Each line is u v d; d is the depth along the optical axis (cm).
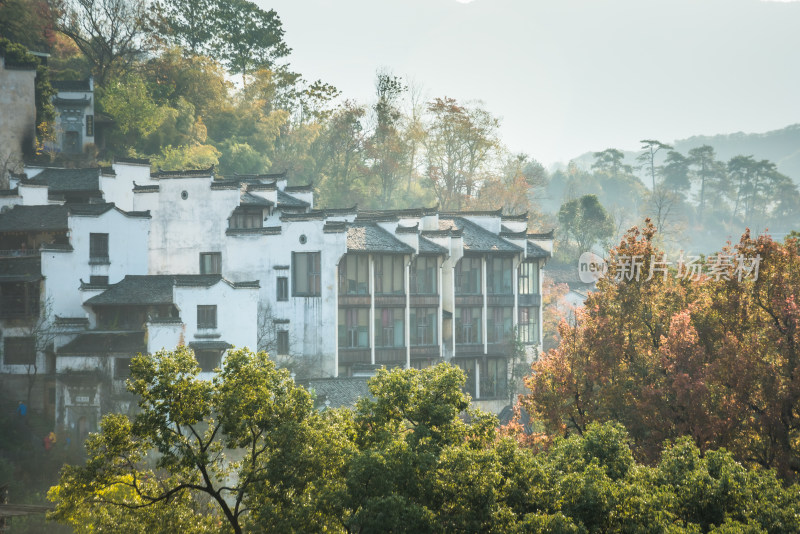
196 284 11306
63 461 10131
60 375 11025
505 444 4959
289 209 13988
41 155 16038
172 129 19462
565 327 7606
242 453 9031
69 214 12119
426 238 14188
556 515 4372
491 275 14988
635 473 5038
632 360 7181
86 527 5300
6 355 11781
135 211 12550
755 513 4678
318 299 12738
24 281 11781
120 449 4928
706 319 6875
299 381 10444
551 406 7156
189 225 13125
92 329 11569
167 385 4862
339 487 4603
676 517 4722
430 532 4378
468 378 14712
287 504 4706
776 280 6700
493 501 4550
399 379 5153
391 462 4553
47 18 19762
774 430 6244
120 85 18838
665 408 6575
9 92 15788
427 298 13938
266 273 12838
